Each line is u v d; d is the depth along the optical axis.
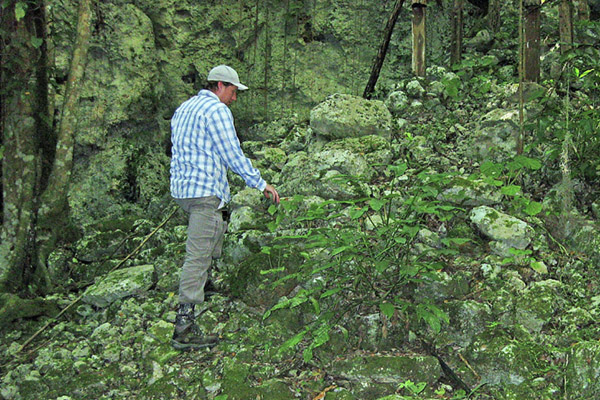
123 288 3.91
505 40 6.07
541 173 4.23
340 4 5.96
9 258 4.20
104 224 4.80
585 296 3.41
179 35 5.66
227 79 3.46
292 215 4.18
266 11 5.86
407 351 3.29
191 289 3.36
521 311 3.28
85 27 4.49
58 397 3.22
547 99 4.22
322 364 3.22
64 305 4.05
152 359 3.37
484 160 4.46
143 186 5.25
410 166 4.50
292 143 5.16
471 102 5.20
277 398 2.98
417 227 3.13
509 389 2.96
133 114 5.33
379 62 5.51
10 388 3.30
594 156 4.06
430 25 6.13
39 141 4.53
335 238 3.38
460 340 3.28
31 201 4.34
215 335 3.46
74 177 5.00
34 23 4.48
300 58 5.94
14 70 4.40
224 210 3.70
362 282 3.51
